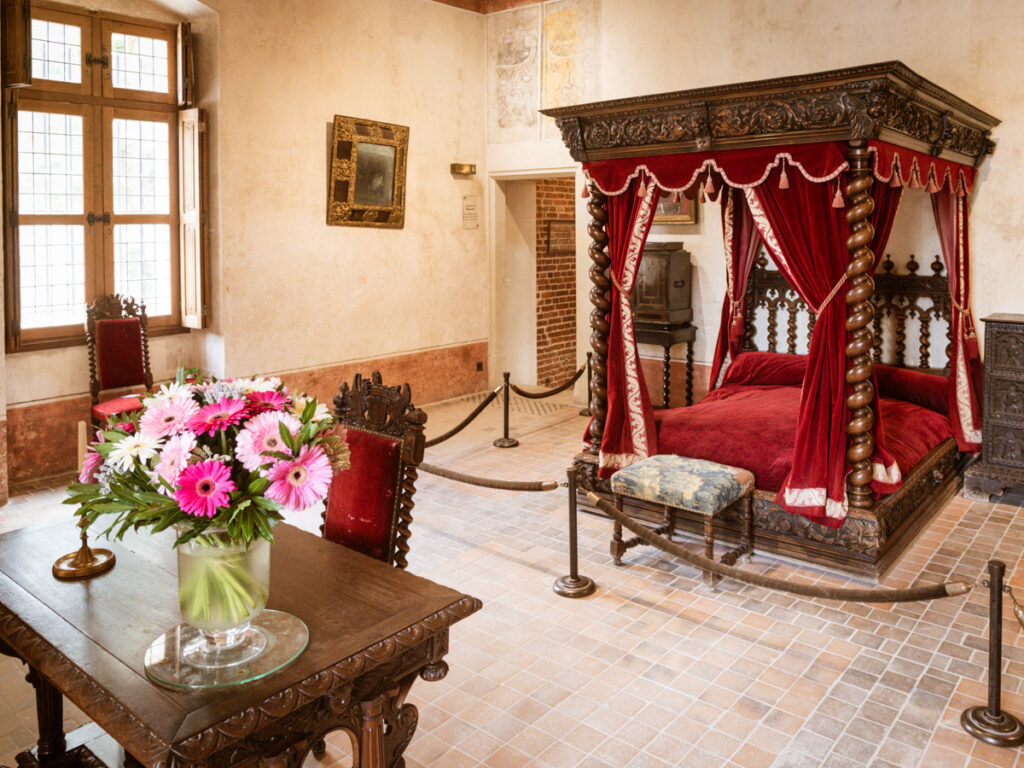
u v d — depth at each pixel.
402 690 2.54
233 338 7.59
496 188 10.00
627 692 3.70
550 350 11.19
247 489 2.16
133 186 7.23
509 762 3.20
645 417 5.82
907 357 7.24
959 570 5.02
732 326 7.64
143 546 3.01
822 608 4.55
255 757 2.05
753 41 7.83
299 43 7.83
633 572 5.03
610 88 8.82
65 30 6.66
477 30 9.67
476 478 4.95
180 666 2.14
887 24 7.09
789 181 4.90
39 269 6.68
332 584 2.66
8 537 3.07
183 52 7.23
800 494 4.96
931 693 3.68
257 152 7.60
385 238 8.85
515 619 4.41
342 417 3.32
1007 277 6.74
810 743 3.32
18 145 6.41
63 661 2.19
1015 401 6.10
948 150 5.91
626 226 5.67
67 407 6.92
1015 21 6.51
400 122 8.84
